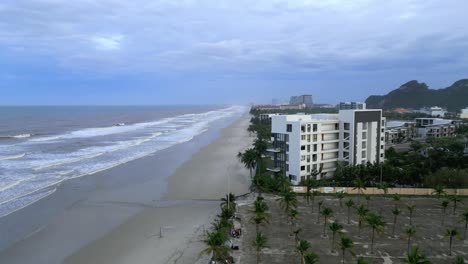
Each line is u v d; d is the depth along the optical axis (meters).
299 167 86.06
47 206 71.62
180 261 48.12
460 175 78.81
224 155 129.50
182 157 126.19
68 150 143.00
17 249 52.53
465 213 54.81
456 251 49.75
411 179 83.31
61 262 48.66
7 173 100.12
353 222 60.78
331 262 46.28
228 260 46.12
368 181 82.06
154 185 87.75
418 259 37.91
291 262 46.44
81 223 62.69
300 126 85.38
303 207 69.06
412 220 61.97
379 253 48.91
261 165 97.50
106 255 50.53
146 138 184.62
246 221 61.00
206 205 72.31
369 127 95.56
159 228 60.12
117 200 75.75
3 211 68.62
